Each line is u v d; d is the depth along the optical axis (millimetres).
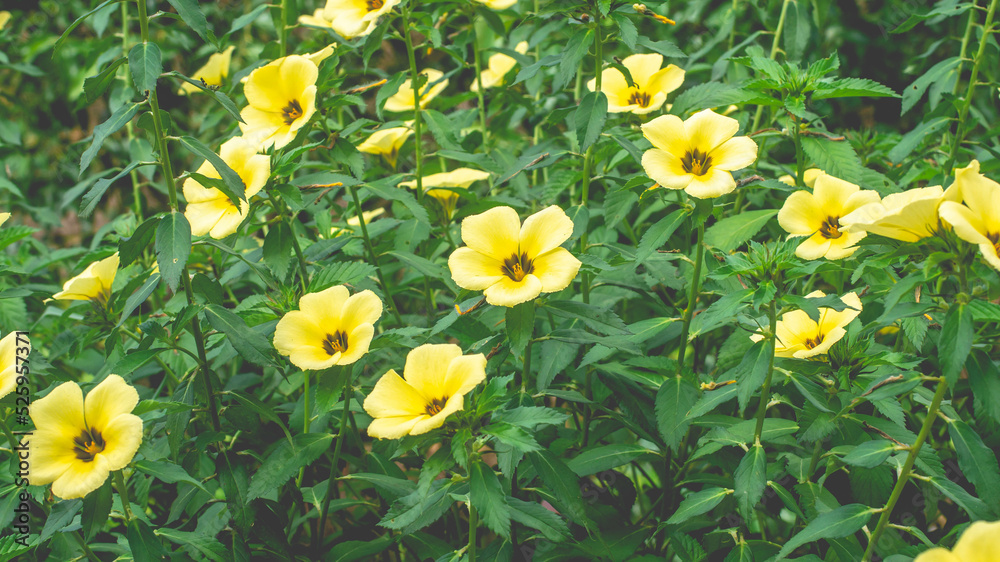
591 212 1212
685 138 1085
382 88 1211
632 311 1290
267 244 1123
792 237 1074
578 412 1217
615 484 1188
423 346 1041
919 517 1158
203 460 1148
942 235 1010
